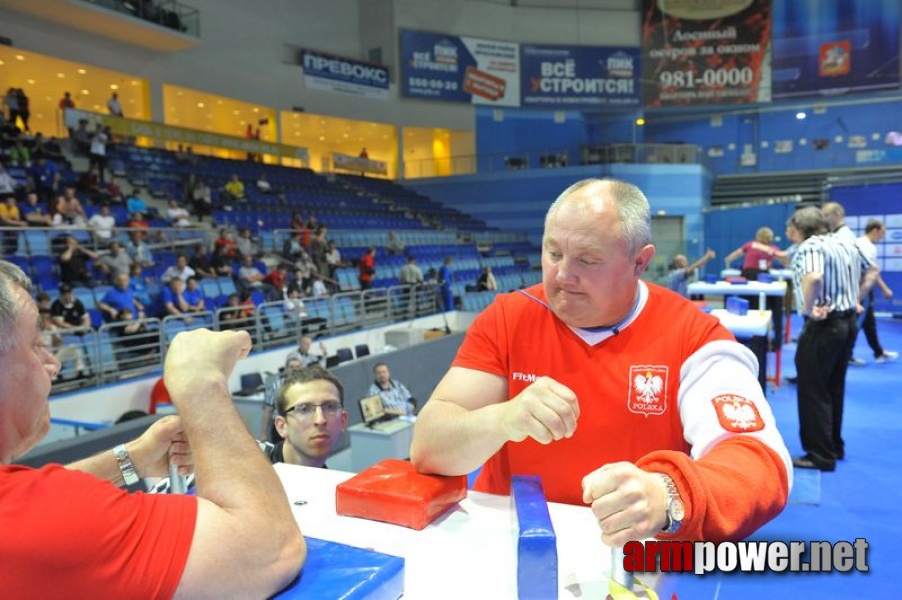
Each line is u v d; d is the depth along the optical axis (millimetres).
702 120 20016
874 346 7086
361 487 900
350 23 18922
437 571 718
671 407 1085
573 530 818
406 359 6902
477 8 19578
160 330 6617
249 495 644
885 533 2938
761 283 5945
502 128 20125
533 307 1198
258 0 16328
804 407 3865
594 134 20719
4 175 8836
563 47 19969
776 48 19125
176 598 567
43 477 597
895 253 10367
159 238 9336
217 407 703
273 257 10734
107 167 11062
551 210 1109
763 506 769
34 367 709
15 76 13891
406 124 19297
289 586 617
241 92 15961
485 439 931
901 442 4355
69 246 7461
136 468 967
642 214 1068
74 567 545
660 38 19750
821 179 17547
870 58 18344
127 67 13406
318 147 22484
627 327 1125
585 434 1114
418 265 13859
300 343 7184
